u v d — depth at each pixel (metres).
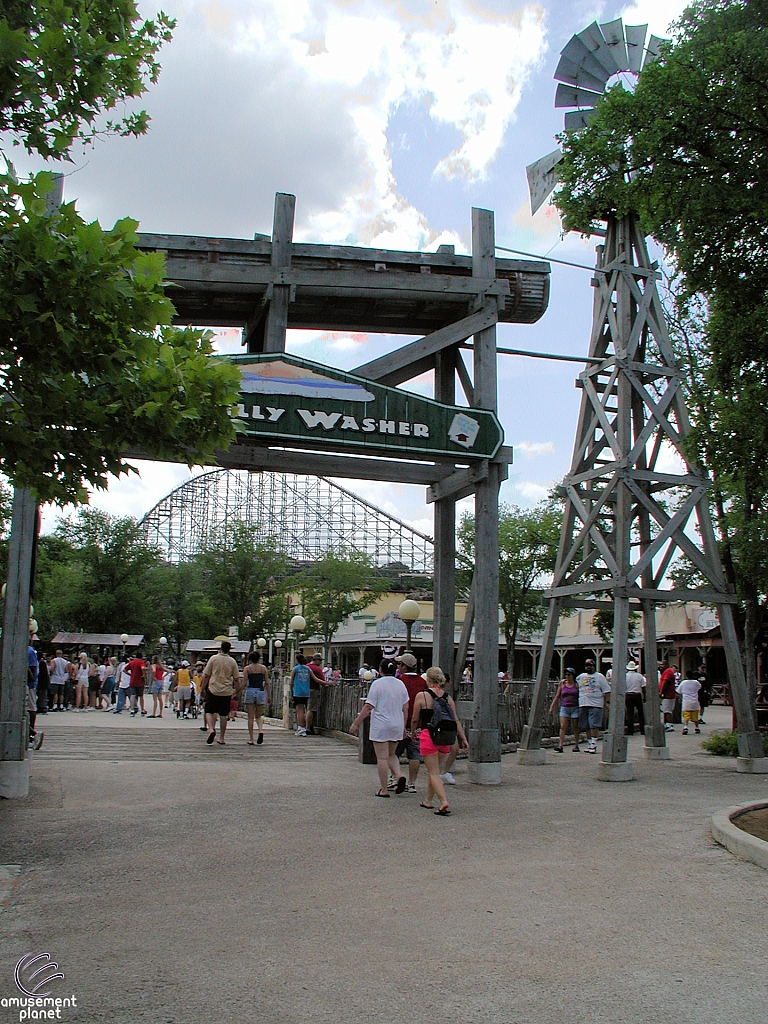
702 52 9.09
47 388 5.46
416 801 10.58
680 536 14.38
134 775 11.88
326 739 19.25
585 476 14.86
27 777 10.21
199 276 11.59
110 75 6.07
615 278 14.90
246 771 12.69
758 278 9.93
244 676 17.19
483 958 5.03
